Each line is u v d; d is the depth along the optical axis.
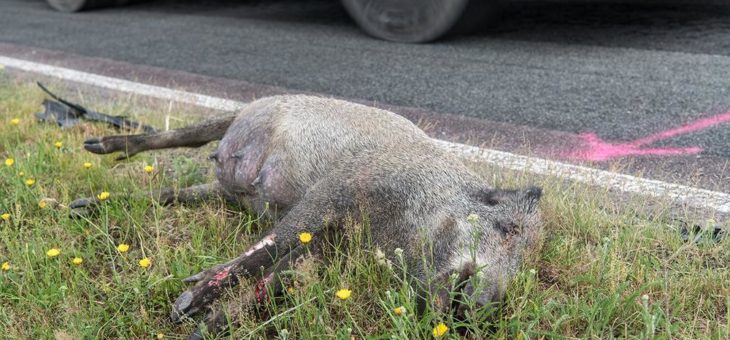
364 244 2.95
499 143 4.73
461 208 2.89
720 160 4.27
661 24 7.59
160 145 3.98
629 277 3.00
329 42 7.78
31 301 2.88
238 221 3.57
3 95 5.74
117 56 7.59
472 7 7.32
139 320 2.78
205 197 3.80
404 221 2.91
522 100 5.55
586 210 3.55
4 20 10.24
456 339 2.50
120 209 3.64
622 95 5.52
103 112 5.29
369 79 6.32
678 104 5.23
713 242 3.25
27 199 3.72
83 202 3.62
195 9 10.43
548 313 2.68
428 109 5.48
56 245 3.30
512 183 3.89
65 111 5.11
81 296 3.00
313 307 2.69
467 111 5.38
